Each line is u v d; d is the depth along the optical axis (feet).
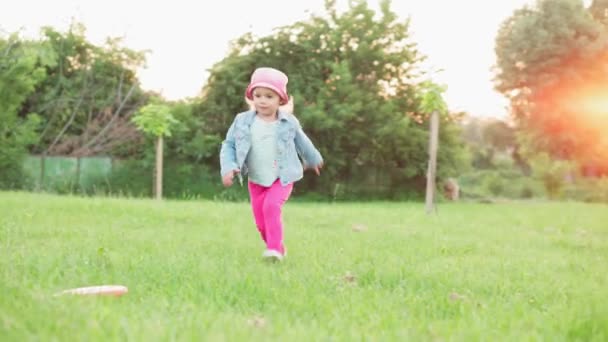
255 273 14.96
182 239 22.48
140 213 33.37
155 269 14.74
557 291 14.21
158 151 65.98
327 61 106.32
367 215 40.57
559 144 134.41
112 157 98.78
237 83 103.04
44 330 8.28
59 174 95.76
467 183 153.28
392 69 109.50
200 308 10.93
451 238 26.27
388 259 18.71
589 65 130.62
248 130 19.25
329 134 103.81
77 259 16.01
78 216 30.40
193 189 98.68
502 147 186.39
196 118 100.94
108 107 103.65
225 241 22.41
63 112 103.86
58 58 102.37
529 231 33.12
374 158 107.96
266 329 9.06
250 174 19.39
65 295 10.75
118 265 15.43
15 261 15.01
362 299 12.52
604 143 132.05
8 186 92.68
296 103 101.45
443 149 109.29
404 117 104.17
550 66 131.95
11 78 82.43
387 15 108.27
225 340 8.21
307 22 109.09
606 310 10.48
